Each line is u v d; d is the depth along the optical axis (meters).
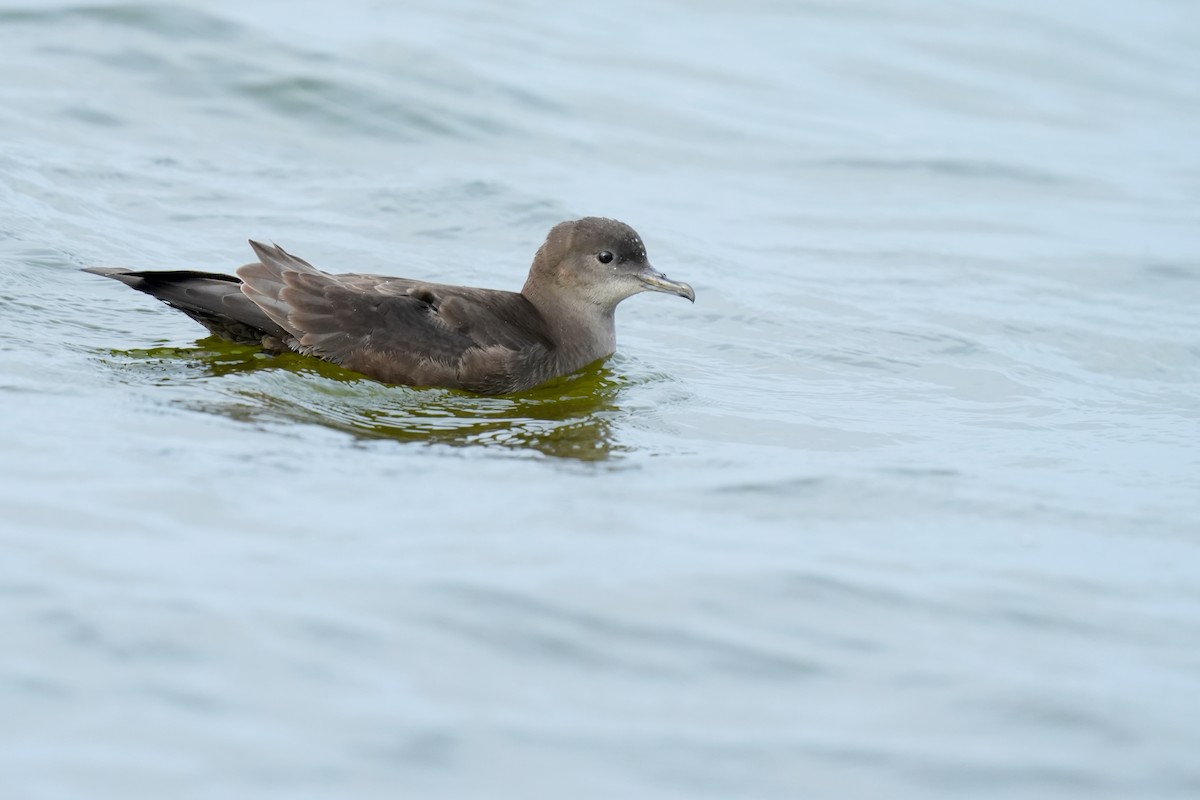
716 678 8.80
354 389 14.12
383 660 8.65
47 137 19.70
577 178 21.50
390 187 20.05
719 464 12.80
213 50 22.50
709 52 28.03
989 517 11.80
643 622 9.38
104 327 15.02
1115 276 19.86
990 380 16.09
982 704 8.64
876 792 7.71
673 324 17.52
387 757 7.70
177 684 8.18
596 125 23.56
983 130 26.02
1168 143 26.31
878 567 10.55
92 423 12.19
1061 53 30.47
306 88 22.06
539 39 26.83
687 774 7.78
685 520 11.28
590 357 15.85
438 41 25.11
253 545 10.05
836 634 9.45
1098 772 7.97
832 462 13.02
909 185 23.20
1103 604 10.16
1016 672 9.06
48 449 11.45
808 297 18.47
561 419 14.01
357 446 12.52
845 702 8.62
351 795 7.37
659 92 25.44
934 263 20.03
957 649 9.36
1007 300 18.77
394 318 14.53
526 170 21.42
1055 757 8.09
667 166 22.78
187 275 14.37
